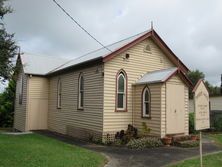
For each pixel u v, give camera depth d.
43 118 24.94
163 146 15.79
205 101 9.74
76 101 20.25
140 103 17.92
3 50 11.84
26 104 24.48
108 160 11.99
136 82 18.53
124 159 12.28
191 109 35.19
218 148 15.50
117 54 17.70
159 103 16.62
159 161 11.93
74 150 13.35
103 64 17.39
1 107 30.44
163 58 20.27
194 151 14.36
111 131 17.36
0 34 11.95
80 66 19.47
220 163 11.35
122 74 18.27
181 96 17.52
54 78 24.19
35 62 26.72
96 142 17.25
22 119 25.33
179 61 20.52
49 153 12.19
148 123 17.27
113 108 17.58
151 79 17.59
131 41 18.36
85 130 18.83
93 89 18.27
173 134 16.88
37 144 14.66
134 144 15.21
